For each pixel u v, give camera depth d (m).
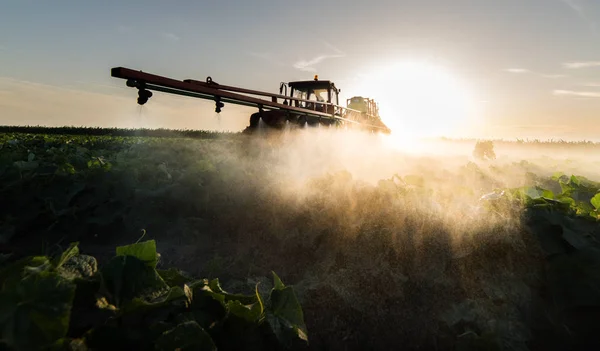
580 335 2.08
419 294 2.32
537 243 2.28
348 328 2.28
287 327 1.73
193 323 1.45
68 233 3.83
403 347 2.18
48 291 1.22
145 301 1.51
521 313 2.14
